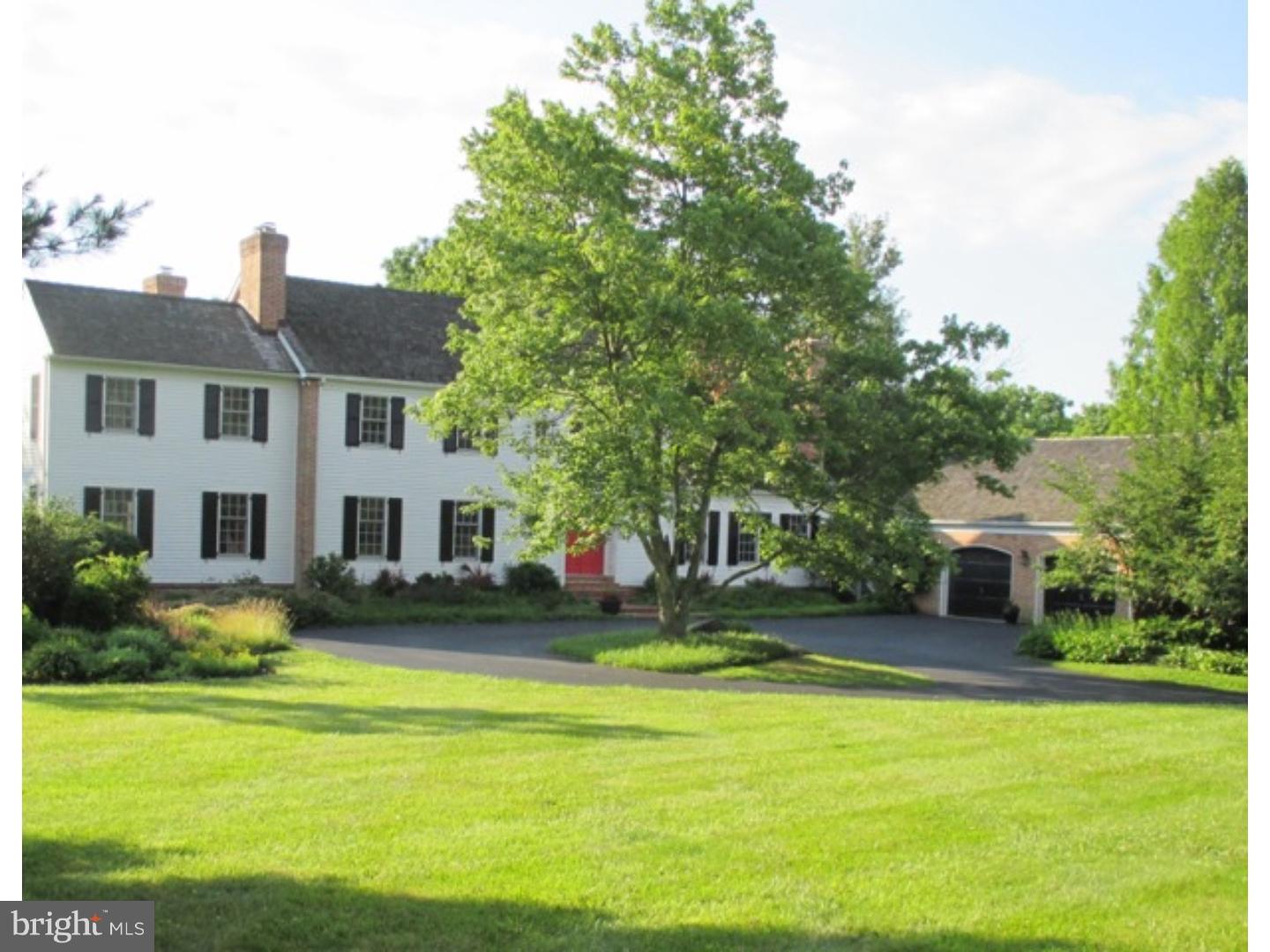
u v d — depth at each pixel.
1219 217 41.69
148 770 9.98
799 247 21.75
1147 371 43.91
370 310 34.12
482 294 22.55
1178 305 42.09
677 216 21.64
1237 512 24.48
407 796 9.21
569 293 21.08
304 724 12.45
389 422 32.34
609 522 21.20
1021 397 54.62
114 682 16.34
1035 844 8.28
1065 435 65.38
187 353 29.80
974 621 36.16
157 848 7.74
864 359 22.72
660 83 22.30
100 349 28.56
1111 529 26.23
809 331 23.50
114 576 20.81
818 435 22.45
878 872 7.64
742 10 22.75
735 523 39.03
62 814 8.52
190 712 13.20
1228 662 24.09
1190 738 12.54
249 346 31.09
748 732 12.56
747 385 20.77
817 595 39.31
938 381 23.06
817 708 14.61
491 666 20.06
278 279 31.92
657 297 20.19
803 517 26.38
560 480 21.22
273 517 30.98
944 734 12.56
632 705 14.60
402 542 32.53
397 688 16.06
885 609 38.34
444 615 29.69
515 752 11.05
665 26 22.45
